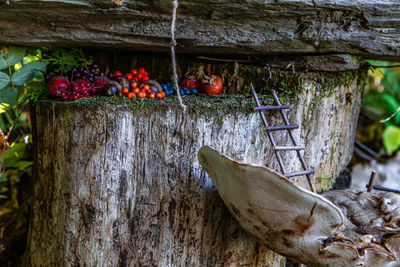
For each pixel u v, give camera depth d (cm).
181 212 136
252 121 135
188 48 144
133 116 125
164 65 165
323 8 129
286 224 107
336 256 106
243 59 159
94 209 131
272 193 102
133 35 136
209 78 148
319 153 158
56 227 139
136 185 131
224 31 135
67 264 137
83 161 128
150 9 126
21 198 206
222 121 131
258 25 135
